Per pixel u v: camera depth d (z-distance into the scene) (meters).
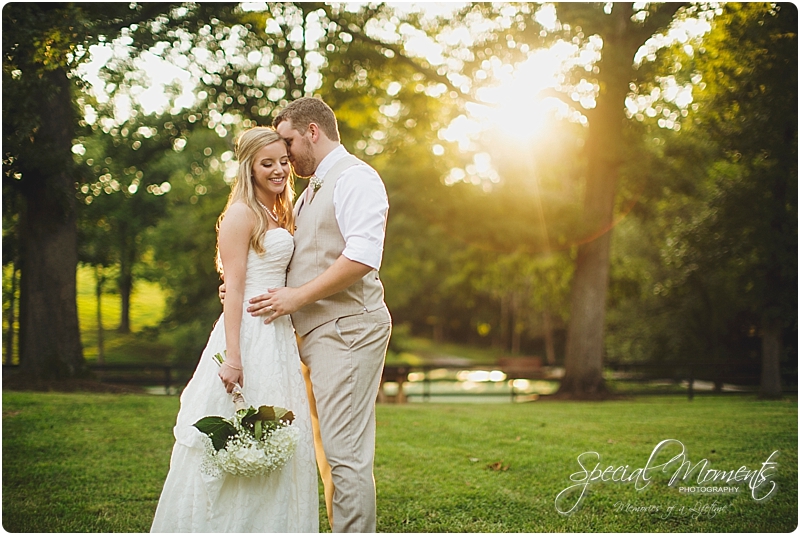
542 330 32.16
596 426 7.09
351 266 2.97
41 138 9.16
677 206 16.53
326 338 3.11
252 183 3.19
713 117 11.98
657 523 3.89
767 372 11.55
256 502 2.92
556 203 12.97
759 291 11.69
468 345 50.59
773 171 11.34
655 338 19.83
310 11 11.88
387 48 12.72
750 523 3.90
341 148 3.30
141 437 5.87
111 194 15.52
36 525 3.67
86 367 10.16
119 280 21.48
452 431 6.62
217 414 2.99
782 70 10.32
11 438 5.68
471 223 13.48
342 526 3.00
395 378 13.68
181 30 10.45
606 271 13.09
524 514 3.98
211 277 21.27
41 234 9.86
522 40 11.69
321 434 3.11
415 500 4.19
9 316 12.61
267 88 12.75
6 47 7.05
